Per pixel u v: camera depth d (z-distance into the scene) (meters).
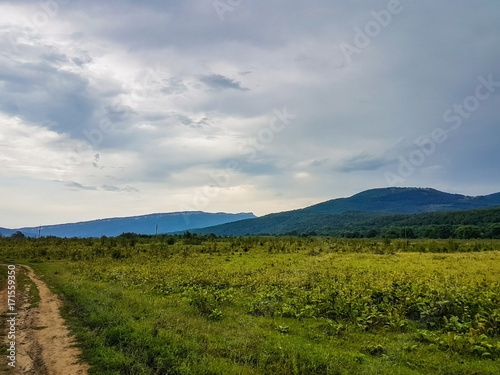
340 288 17.52
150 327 11.12
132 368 8.38
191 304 16.45
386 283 17.77
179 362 8.64
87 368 8.60
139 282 23.78
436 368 9.23
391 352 10.25
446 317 13.53
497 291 16.39
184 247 54.78
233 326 12.88
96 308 14.21
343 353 9.90
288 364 8.95
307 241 63.06
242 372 8.31
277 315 14.93
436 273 22.23
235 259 38.72
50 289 20.62
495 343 10.74
